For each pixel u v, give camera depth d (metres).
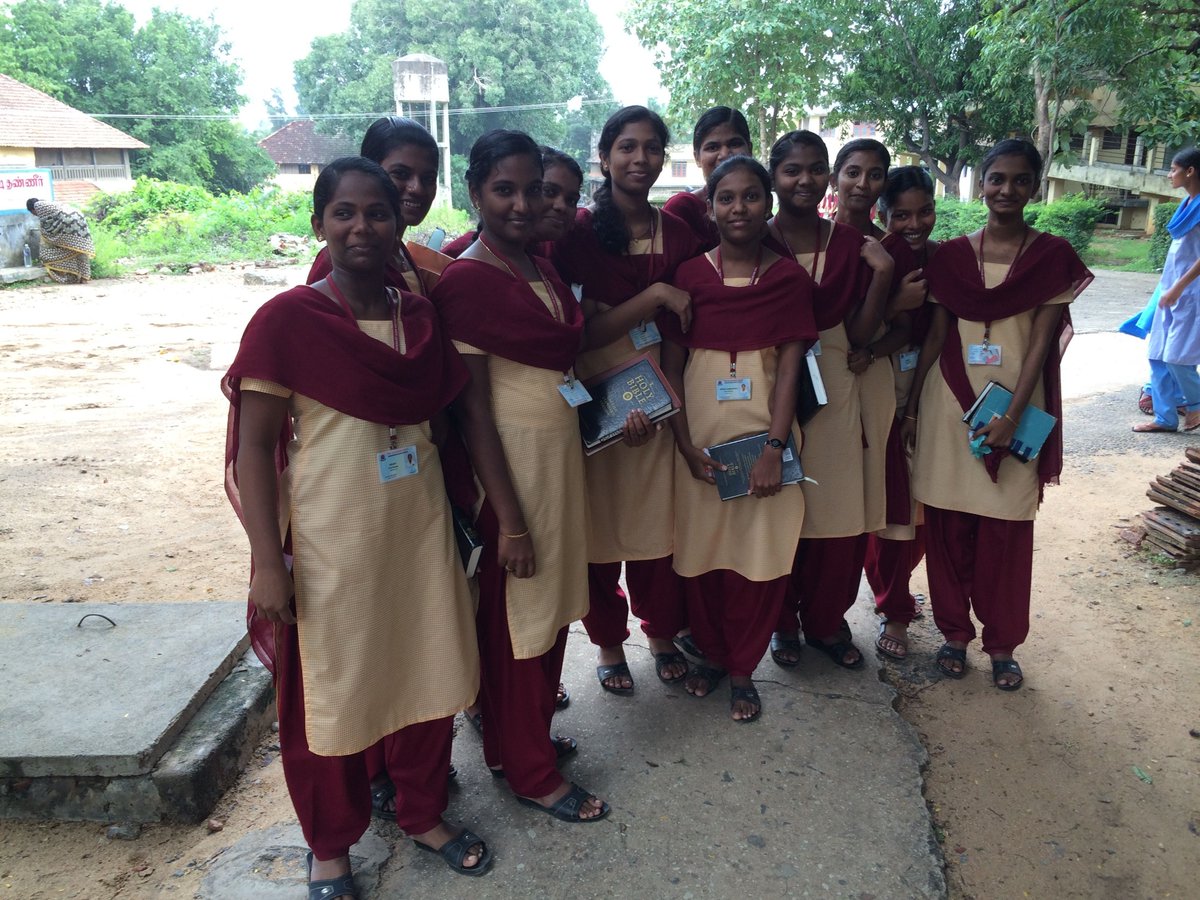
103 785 2.64
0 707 2.83
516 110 44.12
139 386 8.37
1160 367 6.43
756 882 2.44
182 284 16.23
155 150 40.06
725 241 2.96
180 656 3.14
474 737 3.11
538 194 2.49
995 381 3.21
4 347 10.09
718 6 17.84
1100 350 9.64
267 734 3.11
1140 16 12.27
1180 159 6.18
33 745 2.63
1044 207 19.98
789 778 2.87
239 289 15.65
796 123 19.58
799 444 3.05
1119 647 3.69
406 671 2.33
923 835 2.62
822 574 3.42
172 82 41.75
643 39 19.72
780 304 2.89
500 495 2.45
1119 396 7.64
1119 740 3.09
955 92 21.16
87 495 5.51
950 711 3.28
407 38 46.38
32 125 30.41
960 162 22.66
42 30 39.44
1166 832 2.66
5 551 4.65
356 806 2.36
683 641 3.71
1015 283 3.13
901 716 3.23
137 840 2.61
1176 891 2.45
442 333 2.36
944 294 3.23
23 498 5.41
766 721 3.18
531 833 2.62
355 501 2.16
